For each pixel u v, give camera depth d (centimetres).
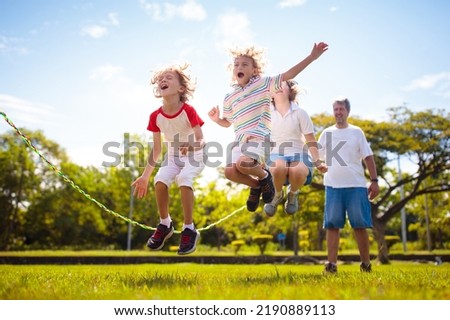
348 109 1054
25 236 7300
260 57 830
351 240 7600
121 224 7419
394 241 5272
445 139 3703
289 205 934
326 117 3922
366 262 1027
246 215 6475
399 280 652
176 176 780
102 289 551
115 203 7319
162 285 584
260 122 795
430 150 3734
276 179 892
